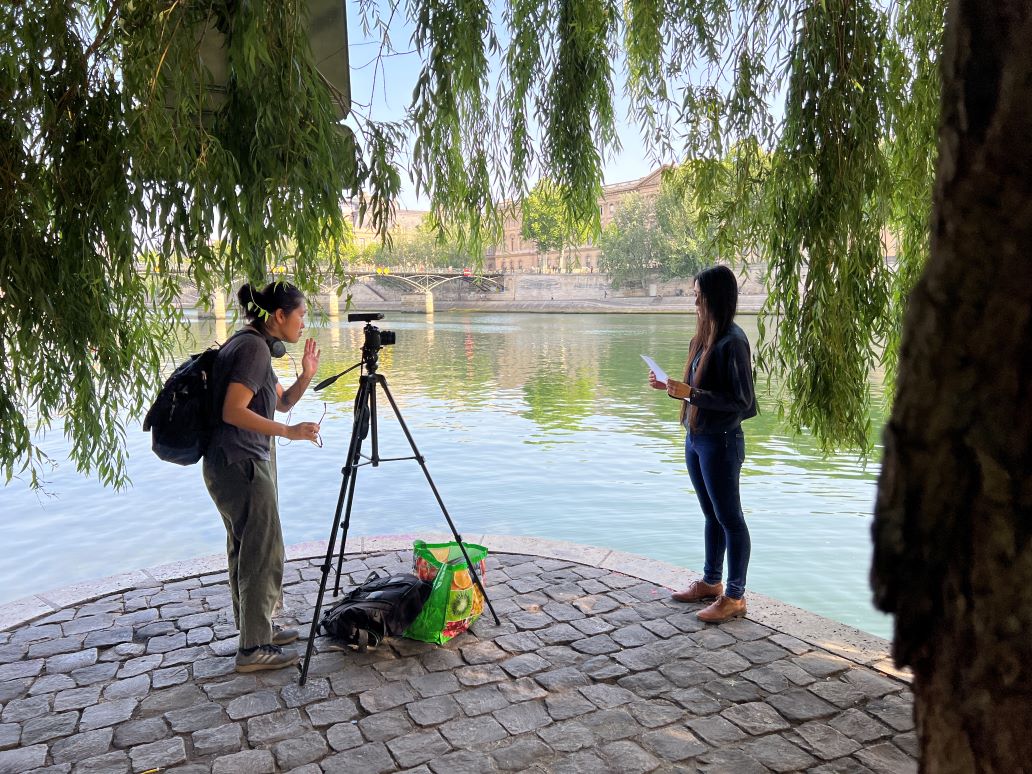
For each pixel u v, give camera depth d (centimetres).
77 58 258
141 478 962
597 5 357
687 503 827
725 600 368
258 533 322
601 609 387
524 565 454
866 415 358
